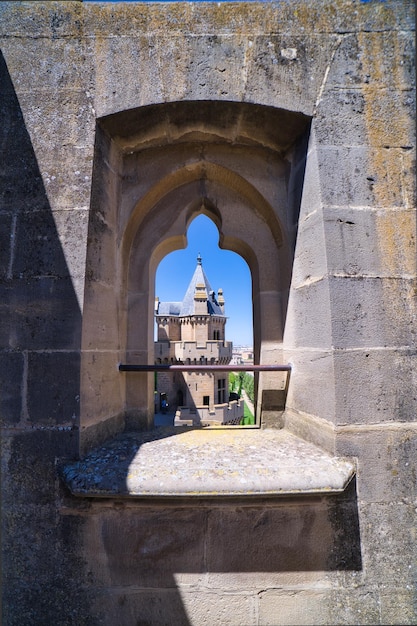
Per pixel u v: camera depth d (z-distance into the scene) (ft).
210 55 5.15
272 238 6.62
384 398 4.63
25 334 4.77
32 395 4.68
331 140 5.05
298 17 5.26
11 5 5.31
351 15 5.26
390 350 4.71
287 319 6.09
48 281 4.82
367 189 4.97
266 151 6.24
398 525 4.51
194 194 6.63
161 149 6.18
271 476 4.25
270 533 4.59
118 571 4.56
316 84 5.14
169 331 80.53
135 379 6.26
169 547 4.59
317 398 5.00
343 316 4.69
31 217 4.96
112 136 5.62
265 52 5.16
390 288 4.80
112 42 5.19
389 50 5.21
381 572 4.48
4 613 4.45
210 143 6.14
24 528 4.55
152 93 5.09
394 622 4.42
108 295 5.56
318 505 4.59
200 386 64.80
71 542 4.55
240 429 6.19
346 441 4.54
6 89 5.20
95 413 5.06
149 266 6.48
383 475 4.55
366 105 5.12
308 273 5.29
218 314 84.74
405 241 4.91
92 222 5.01
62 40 5.22
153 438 5.65
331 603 4.49
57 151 5.06
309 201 5.23
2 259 4.91
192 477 4.24
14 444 4.65
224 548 4.58
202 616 4.50
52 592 4.49
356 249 4.83
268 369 5.88
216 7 5.24
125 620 4.50
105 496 4.28
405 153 5.06
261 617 4.49
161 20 5.22
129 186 6.14
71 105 5.13
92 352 4.99
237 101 5.08
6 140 5.13
